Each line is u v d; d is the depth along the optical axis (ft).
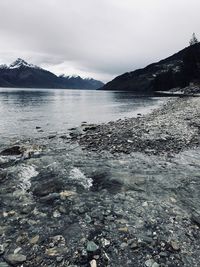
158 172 45.29
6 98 361.10
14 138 80.74
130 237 25.75
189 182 40.75
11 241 25.17
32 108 205.57
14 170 45.27
